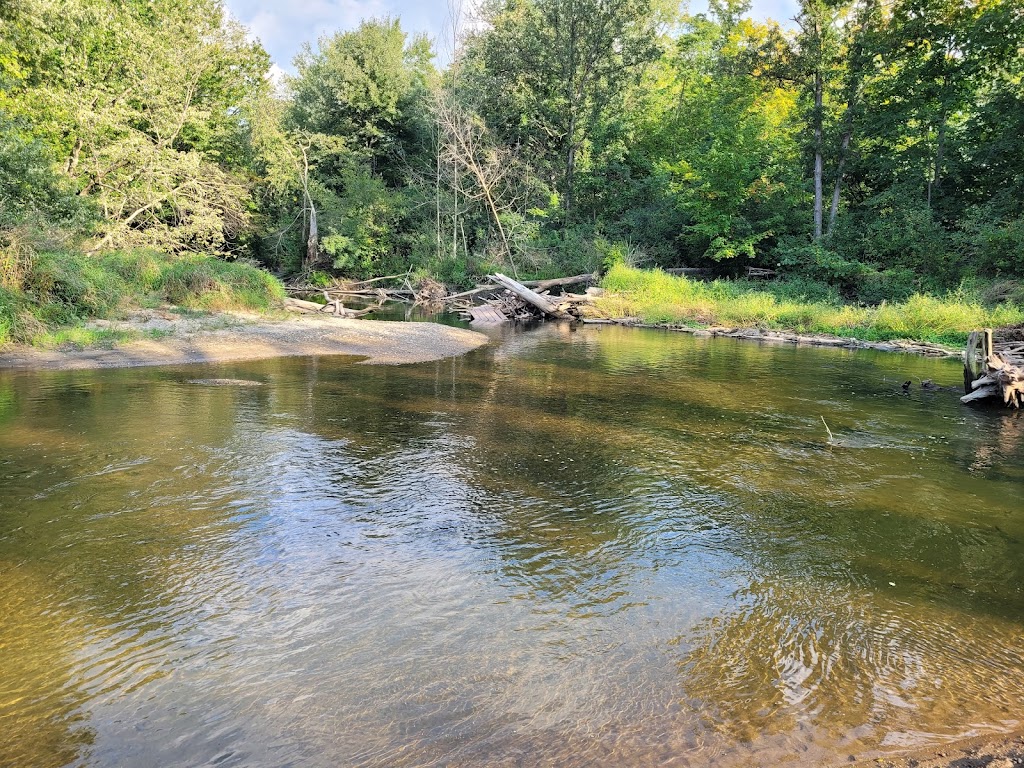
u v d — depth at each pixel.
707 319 22.72
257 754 2.68
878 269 24.22
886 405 10.15
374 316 24.30
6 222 14.21
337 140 37.28
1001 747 2.80
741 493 6.00
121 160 23.17
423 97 37.19
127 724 2.85
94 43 23.33
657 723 2.92
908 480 6.46
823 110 26.58
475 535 4.93
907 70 25.00
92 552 4.47
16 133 18.00
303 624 3.66
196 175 25.48
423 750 2.71
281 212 37.03
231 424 7.95
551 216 35.38
